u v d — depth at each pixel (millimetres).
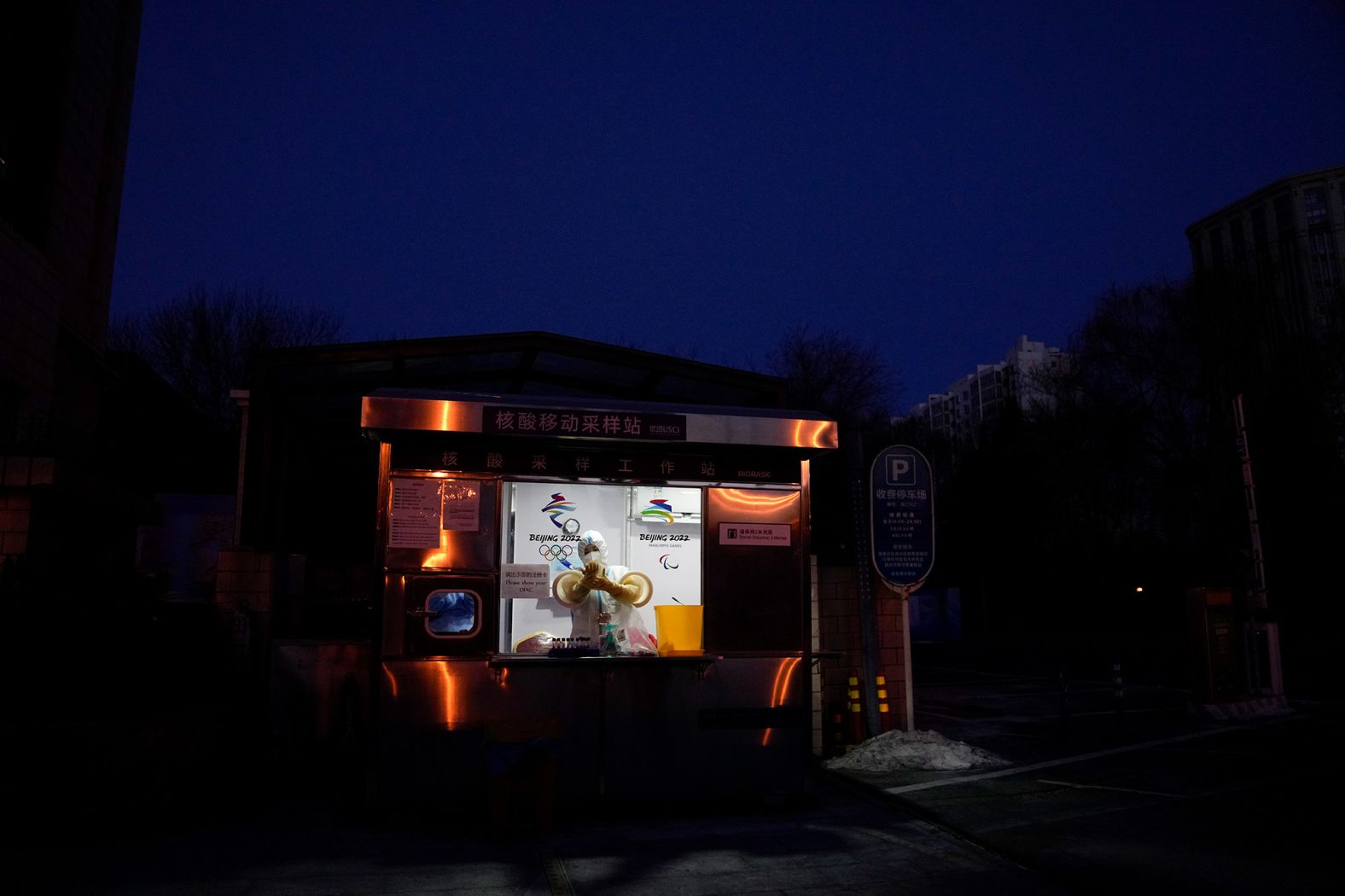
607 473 7629
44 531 9883
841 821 7293
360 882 5512
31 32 12539
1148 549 35438
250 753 8773
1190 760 9797
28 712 6805
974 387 113562
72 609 7191
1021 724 13109
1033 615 40312
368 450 12422
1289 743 11000
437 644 7102
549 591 7496
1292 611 29844
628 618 7887
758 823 7191
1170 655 27156
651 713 7379
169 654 7785
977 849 6469
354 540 14734
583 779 7184
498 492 7402
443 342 9570
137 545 15977
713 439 7586
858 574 10383
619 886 5531
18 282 11523
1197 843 6438
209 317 29578
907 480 10578
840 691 10336
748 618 7715
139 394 21766
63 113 12875
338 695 9148
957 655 29953
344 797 8023
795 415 7875
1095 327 30156
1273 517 27641
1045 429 31328
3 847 6180
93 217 14031
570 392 11469
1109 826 6922
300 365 9594
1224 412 27766
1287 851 6242
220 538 16312
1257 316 27406
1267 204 63031
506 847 6379
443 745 6996
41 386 12164
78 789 6461
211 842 6422
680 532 8336
